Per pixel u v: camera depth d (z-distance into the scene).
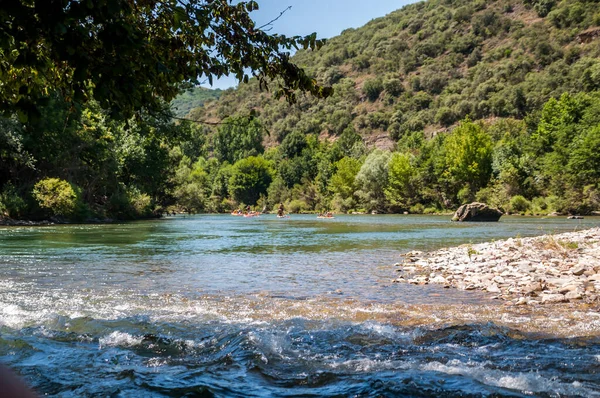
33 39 3.46
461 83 144.00
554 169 54.94
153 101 4.79
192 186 73.19
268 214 80.88
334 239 23.44
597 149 50.19
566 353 5.41
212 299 8.78
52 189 35.00
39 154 36.47
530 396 4.12
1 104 5.02
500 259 13.33
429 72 157.00
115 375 4.70
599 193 50.31
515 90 116.88
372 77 182.25
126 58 4.10
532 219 43.16
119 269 12.59
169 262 14.25
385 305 8.27
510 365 4.99
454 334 6.19
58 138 35.66
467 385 4.38
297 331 6.40
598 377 4.62
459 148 68.94
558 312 7.63
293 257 15.73
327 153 102.94
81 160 41.03
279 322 6.97
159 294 9.22
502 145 71.00
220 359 5.25
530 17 164.38
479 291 9.60
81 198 38.66
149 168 49.72
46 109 32.47
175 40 5.16
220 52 5.37
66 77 5.19
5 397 0.54
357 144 110.12
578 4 141.38
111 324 6.76
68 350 5.55
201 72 5.39
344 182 82.69
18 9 3.23
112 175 44.31
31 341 5.90
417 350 5.56
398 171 71.31
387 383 4.43
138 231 28.69
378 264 13.81
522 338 6.03
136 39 3.73
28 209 34.91
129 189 47.03
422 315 7.47
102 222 39.81
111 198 44.12
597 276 9.92
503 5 175.75
